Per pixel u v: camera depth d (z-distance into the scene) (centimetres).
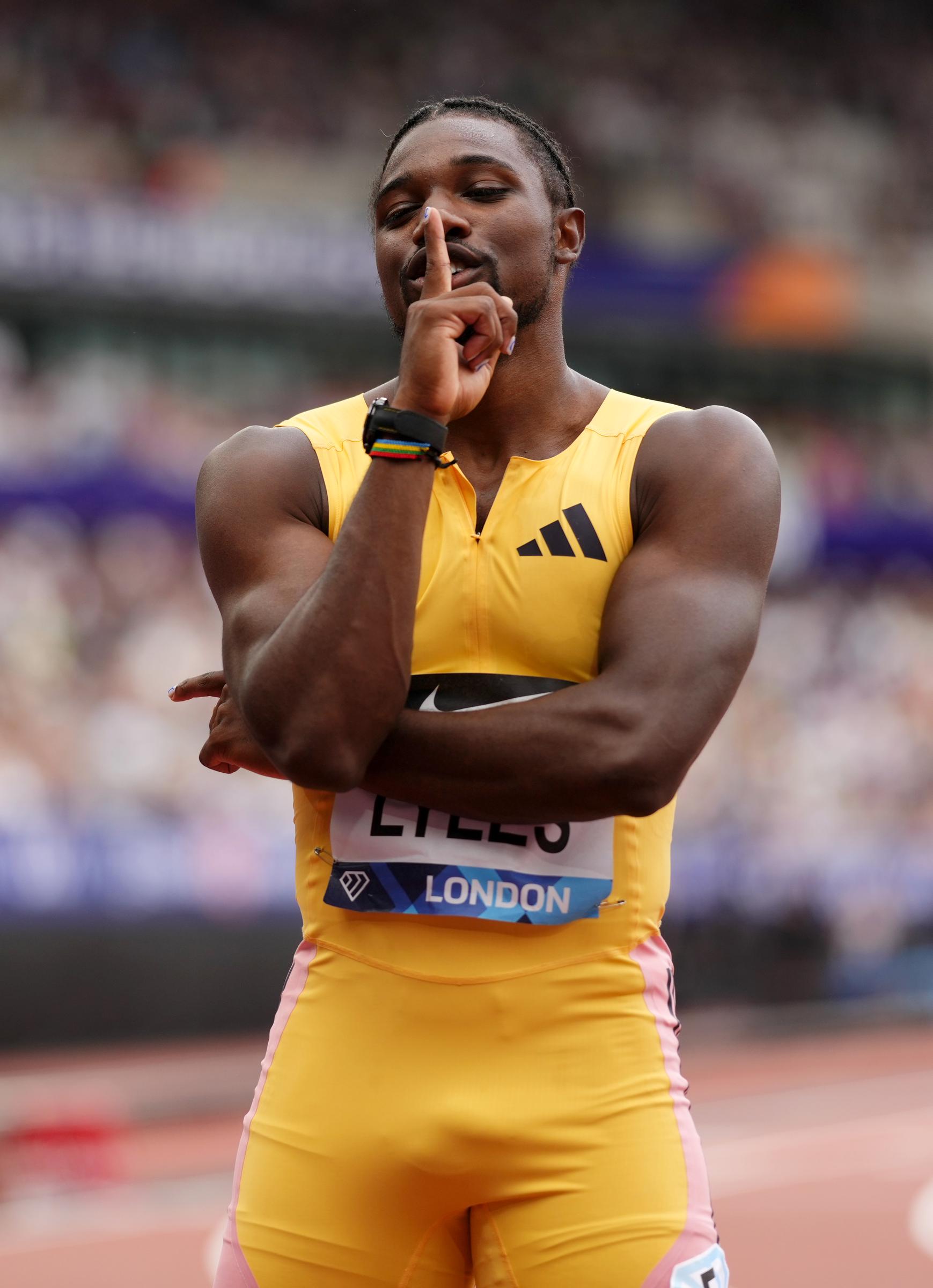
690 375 6625
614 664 610
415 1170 620
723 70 7150
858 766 5569
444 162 644
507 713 605
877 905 5125
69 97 5469
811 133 7194
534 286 648
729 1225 2558
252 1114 659
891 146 7362
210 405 5497
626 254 6244
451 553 641
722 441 642
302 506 657
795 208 6825
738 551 626
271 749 596
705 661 604
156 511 4862
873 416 6944
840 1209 2673
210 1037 3903
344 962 643
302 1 6250
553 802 600
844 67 7488
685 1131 635
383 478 588
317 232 5562
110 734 4200
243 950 3981
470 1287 666
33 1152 2759
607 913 638
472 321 600
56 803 3891
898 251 6975
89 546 4694
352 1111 626
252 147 5775
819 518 6225
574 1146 615
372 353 5875
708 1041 4578
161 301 5297
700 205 6644
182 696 730
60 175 5291
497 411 660
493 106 679
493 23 6744
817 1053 4550
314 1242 627
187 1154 3105
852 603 6156
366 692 580
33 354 5225
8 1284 2128
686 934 4622
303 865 672
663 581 618
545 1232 614
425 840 629
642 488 645
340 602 581
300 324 5562
